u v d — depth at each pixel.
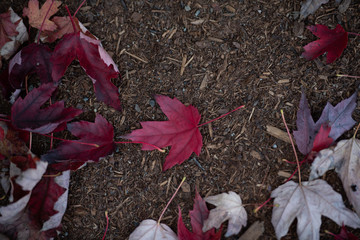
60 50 0.35
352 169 0.35
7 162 0.36
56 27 0.37
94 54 0.35
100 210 0.37
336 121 0.36
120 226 0.37
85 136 0.35
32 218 0.34
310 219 0.35
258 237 0.36
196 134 0.36
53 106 0.34
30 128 0.33
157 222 0.36
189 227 0.37
